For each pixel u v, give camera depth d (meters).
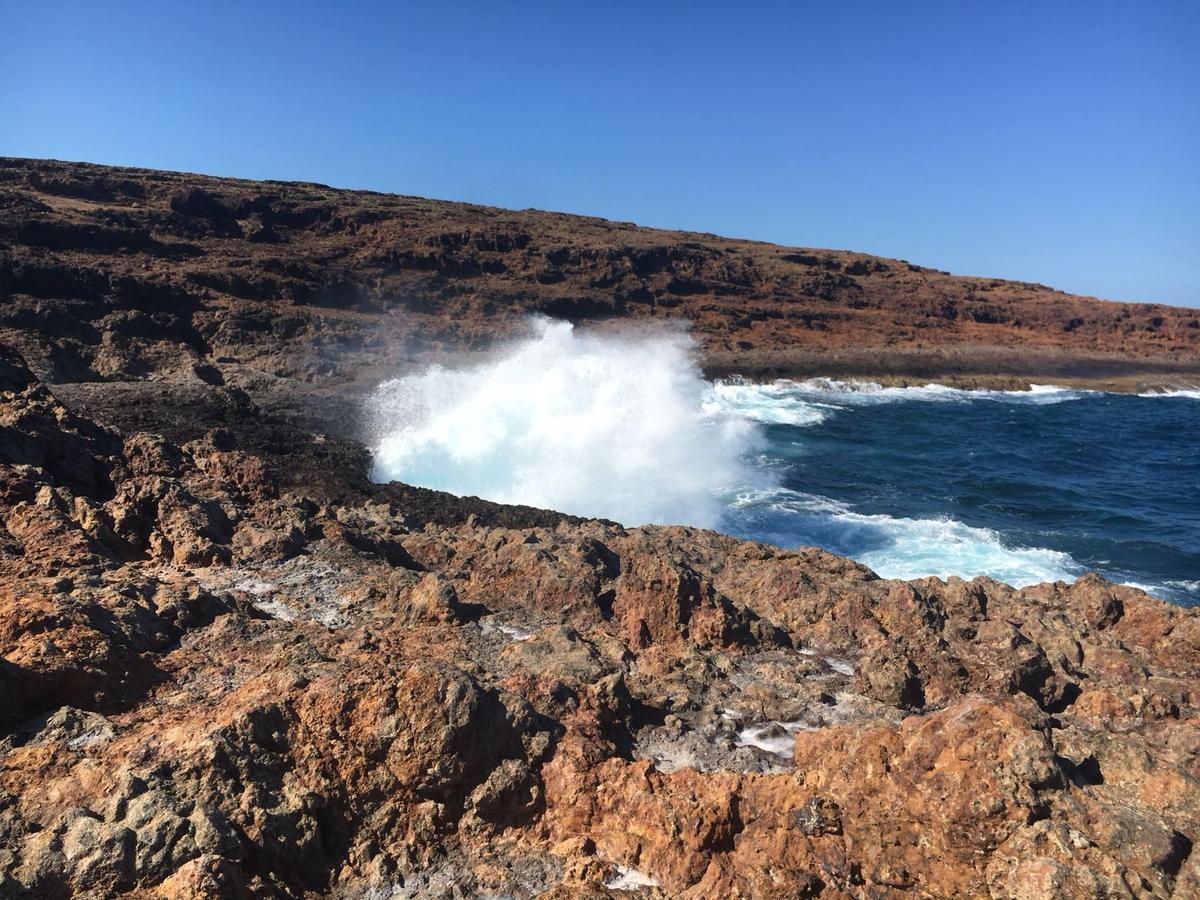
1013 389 85.75
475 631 11.34
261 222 83.50
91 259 62.56
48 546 11.88
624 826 7.52
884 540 29.30
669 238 117.44
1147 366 97.12
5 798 6.81
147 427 28.19
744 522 31.05
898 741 7.30
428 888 7.00
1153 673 11.29
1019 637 10.87
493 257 91.12
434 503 23.59
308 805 7.15
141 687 8.80
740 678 10.71
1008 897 6.32
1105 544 30.33
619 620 12.51
